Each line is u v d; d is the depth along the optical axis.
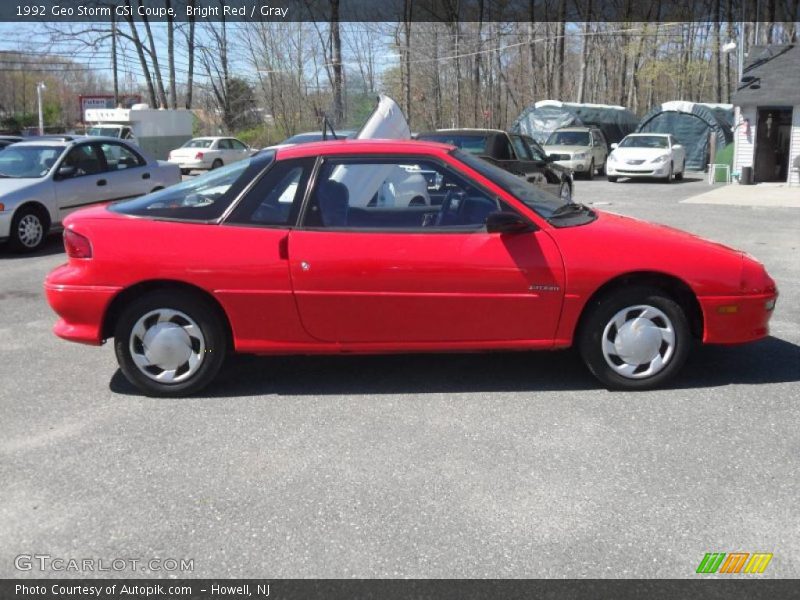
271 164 4.89
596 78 55.25
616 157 24.02
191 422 4.52
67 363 5.71
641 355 4.86
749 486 3.65
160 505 3.55
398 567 3.04
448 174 4.88
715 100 45.34
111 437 4.32
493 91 50.91
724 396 4.82
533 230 4.76
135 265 4.73
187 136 37.06
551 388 5.00
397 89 47.34
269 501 3.57
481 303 4.74
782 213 15.01
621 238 4.82
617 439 4.19
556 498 3.55
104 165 11.76
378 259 4.69
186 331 4.84
